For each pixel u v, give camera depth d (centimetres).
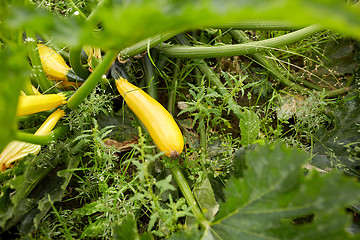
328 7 19
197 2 21
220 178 57
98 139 51
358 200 51
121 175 58
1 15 37
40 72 55
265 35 75
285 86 72
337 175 35
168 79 68
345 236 34
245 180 40
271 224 39
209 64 73
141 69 67
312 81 72
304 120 61
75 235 51
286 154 38
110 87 63
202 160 60
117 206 54
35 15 24
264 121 66
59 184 54
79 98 51
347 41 70
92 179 56
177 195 56
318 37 72
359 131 56
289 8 18
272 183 39
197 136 65
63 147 55
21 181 49
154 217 43
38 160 52
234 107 59
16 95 30
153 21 23
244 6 19
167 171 58
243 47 61
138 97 56
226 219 42
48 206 50
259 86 70
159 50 65
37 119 58
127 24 23
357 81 67
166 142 54
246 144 59
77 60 55
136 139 62
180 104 68
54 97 54
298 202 37
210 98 65
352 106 59
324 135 60
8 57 27
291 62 75
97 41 26
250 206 40
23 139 47
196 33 73
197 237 43
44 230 49
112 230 50
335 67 71
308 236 36
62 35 26
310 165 58
